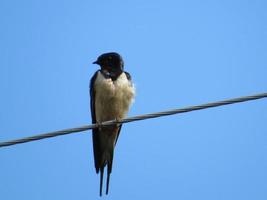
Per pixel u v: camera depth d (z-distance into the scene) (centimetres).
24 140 1013
